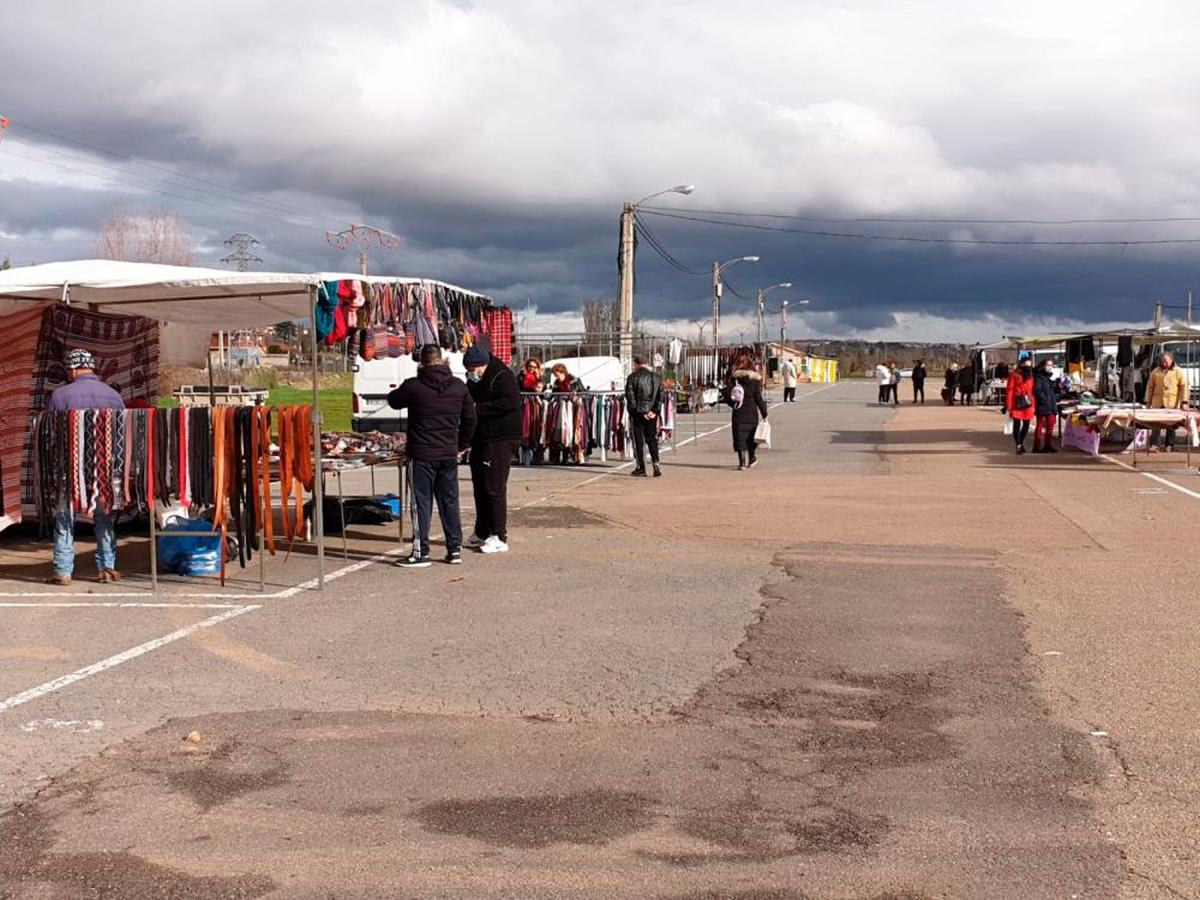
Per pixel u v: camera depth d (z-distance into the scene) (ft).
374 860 13.37
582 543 36.55
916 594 28.35
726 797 15.26
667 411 74.43
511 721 18.48
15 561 33.96
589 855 13.48
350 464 33.27
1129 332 81.51
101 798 15.29
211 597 28.22
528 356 98.17
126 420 28.68
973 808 14.84
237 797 15.30
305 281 29.76
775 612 26.37
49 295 31.68
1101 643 23.30
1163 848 13.57
